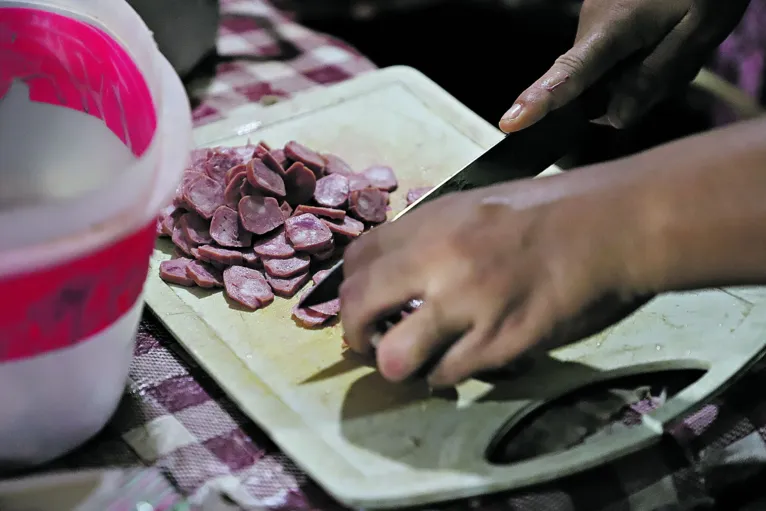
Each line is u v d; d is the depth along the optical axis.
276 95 1.33
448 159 1.18
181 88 0.67
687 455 0.77
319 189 1.02
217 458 0.74
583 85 1.00
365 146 1.19
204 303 0.91
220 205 0.97
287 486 0.72
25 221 0.53
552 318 0.66
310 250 0.95
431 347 0.68
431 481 0.70
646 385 0.85
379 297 0.69
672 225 0.61
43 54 0.76
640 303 0.70
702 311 0.92
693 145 0.64
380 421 0.77
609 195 0.64
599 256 0.64
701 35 1.06
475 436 0.76
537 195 0.67
